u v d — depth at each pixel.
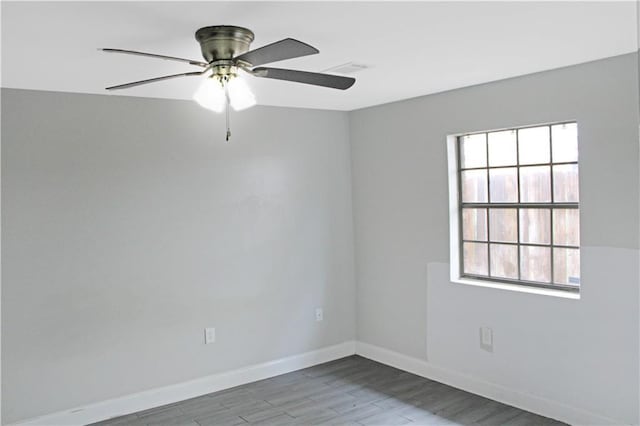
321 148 4.99
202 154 4.29
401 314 4.75
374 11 2.26
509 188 3.99
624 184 3.22
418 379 4.51
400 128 4.66
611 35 2.72
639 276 3.17
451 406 3.92
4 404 3.51
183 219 4.20
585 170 3.40
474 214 4.25
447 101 4.23
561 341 3.58
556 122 3.55
